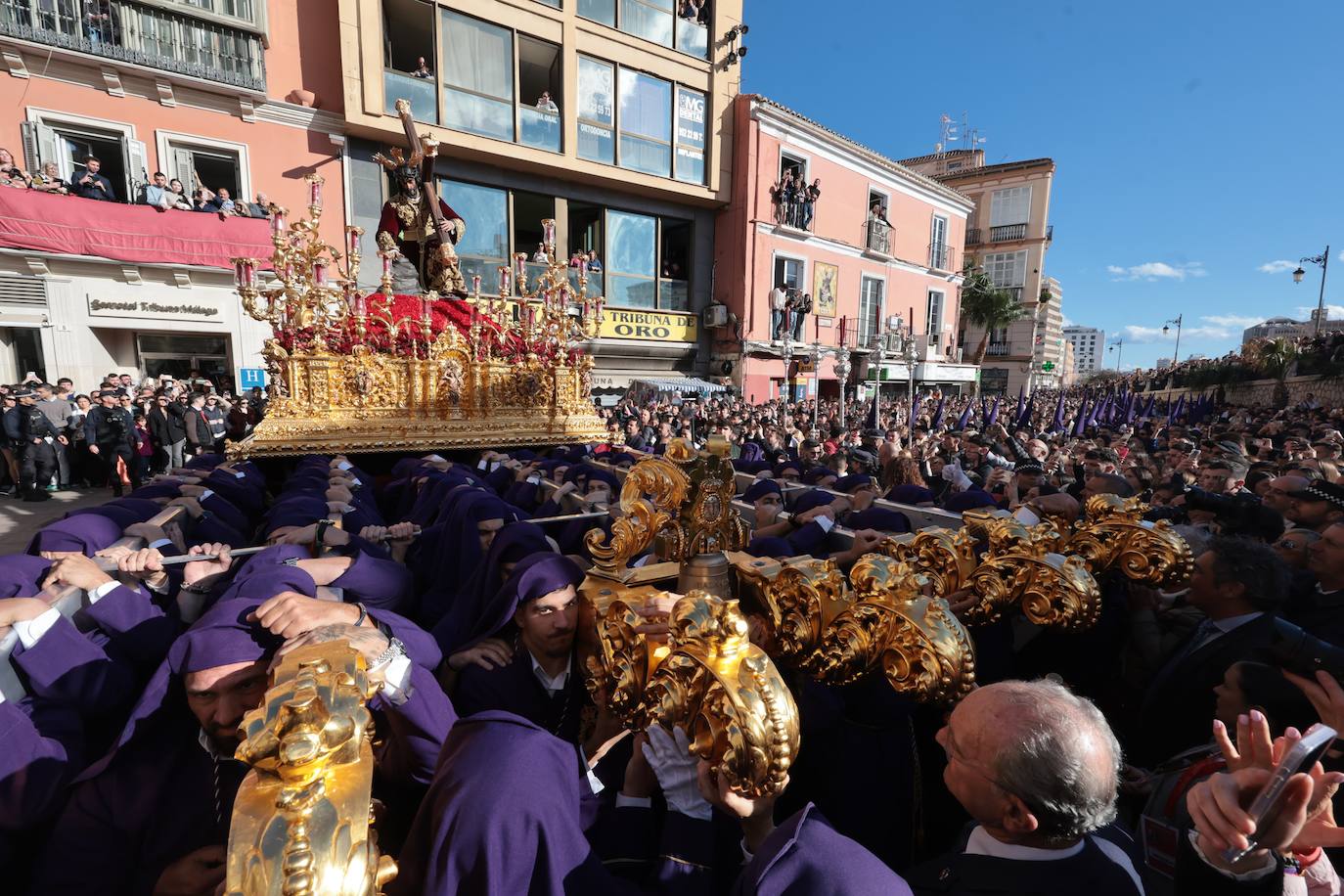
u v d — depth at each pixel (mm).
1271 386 22859
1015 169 37312
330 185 13953
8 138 11188
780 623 1995
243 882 840
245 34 12719
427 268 8602
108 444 10094
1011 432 11688
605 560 2156
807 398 21156
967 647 1642
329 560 2814
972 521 2533
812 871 1143
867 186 22906
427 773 1725
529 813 1206
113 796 1656
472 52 14844
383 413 6660
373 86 13641
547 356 7895
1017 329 38156
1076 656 3115
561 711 2201
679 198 18812
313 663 1130
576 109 16312
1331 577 3031
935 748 2627
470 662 2252
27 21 10922
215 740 1625
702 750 1265
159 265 11758
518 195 16734
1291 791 1112
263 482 5707
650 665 1585
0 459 10359
